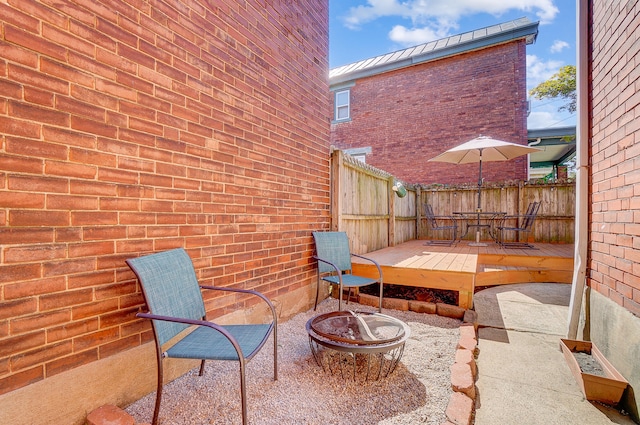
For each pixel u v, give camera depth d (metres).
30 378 1.51
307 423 1.79
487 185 7.89
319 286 3.94
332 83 11.16
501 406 2.08
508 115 8.70
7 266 1.44
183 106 2.28
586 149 2.93
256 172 3.00
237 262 2.77
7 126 1.44
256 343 1.83
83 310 1.72
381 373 2.34
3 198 1.43
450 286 3.81
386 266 4.16
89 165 1.74
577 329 2.97
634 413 1.95
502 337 3.16
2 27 1.43
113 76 1.85
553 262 5.26
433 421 1.82
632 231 2.11
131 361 1.95
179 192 2.24
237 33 2.79
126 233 1.92
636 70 2.08
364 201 5.45
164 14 2.16
